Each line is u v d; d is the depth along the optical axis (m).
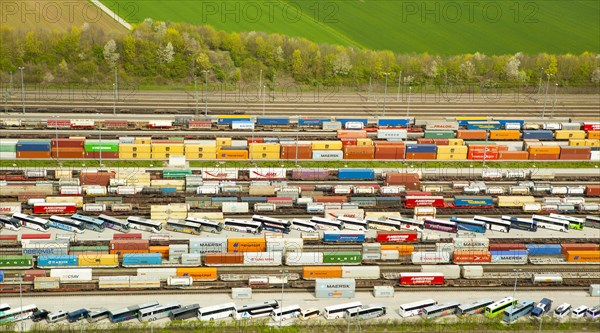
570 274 178.50
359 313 159.62
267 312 159.75
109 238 185.62
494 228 197.88
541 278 175.25
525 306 164.00
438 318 161.50
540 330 156.75
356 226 193.38
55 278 164.88
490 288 174.12
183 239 184.38
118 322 155.25
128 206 199.12
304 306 164.50
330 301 166.75
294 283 171.25
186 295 166.50
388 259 180.62
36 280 163.88
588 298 172.75
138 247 176.50
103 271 172.00
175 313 156.62
